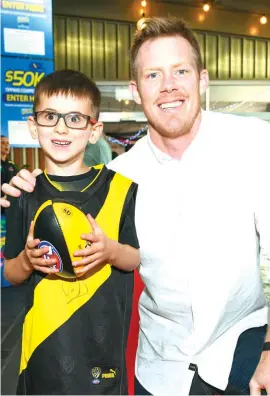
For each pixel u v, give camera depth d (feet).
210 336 4.33
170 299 4.53
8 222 3.99
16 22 12.92
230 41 24.76
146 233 4.50
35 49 13.26
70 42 23.38
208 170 4.35
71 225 3.62
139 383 4.91
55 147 4.06
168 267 4.47
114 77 24.12
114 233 4.01
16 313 11.28
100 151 10.37
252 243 4.41
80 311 3.82
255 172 4.30
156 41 4.33
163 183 4.48
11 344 9.24
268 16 24.77
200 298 4.35
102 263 3.96
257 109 20.36
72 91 4.02
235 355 4.51
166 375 4.61
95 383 3.80
